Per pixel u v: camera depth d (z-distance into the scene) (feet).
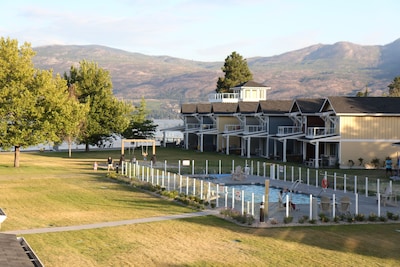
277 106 220.43
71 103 187.11
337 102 172.04
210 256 59.77
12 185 124.88
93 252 61.11
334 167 169.89
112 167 167.12
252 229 74.18
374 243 66.08
